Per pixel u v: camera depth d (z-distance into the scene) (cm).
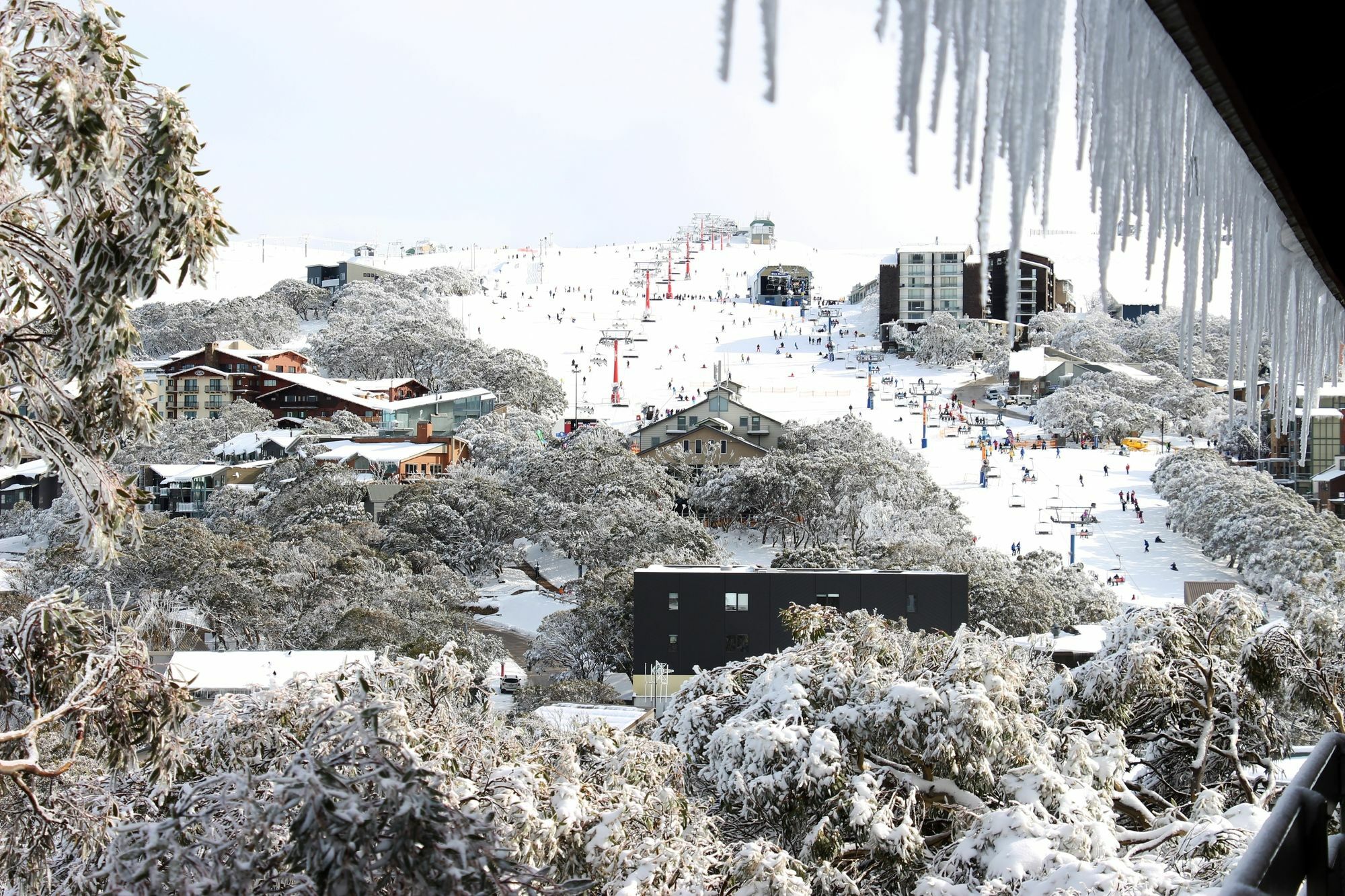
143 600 5938
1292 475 9731
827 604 5138
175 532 6962
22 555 10362
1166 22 273
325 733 1237
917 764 2166
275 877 1141
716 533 10162
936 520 9069
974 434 13925
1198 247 357
